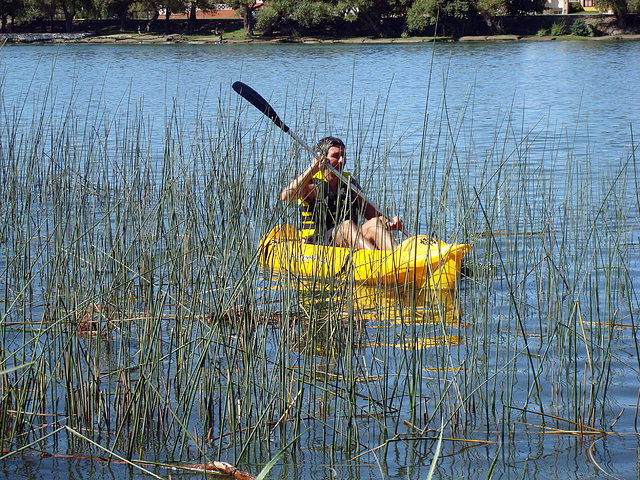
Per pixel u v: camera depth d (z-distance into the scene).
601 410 4.00
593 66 31.52
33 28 59.69
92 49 47.22
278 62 35.78
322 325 4.60
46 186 6.41
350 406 3.71
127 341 4.47
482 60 35.94
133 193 5.92
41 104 18.62
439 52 41.81
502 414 3.90
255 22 58.84
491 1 50.56
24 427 3.88
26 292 5.61
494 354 4.72
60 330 4.20
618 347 4.82
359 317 4.84
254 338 4.35
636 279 6.00
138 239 5.62
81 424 3.87
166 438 3.81
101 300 4.47
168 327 5.06
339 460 3.57
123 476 3.43
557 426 3.86
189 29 58.66
